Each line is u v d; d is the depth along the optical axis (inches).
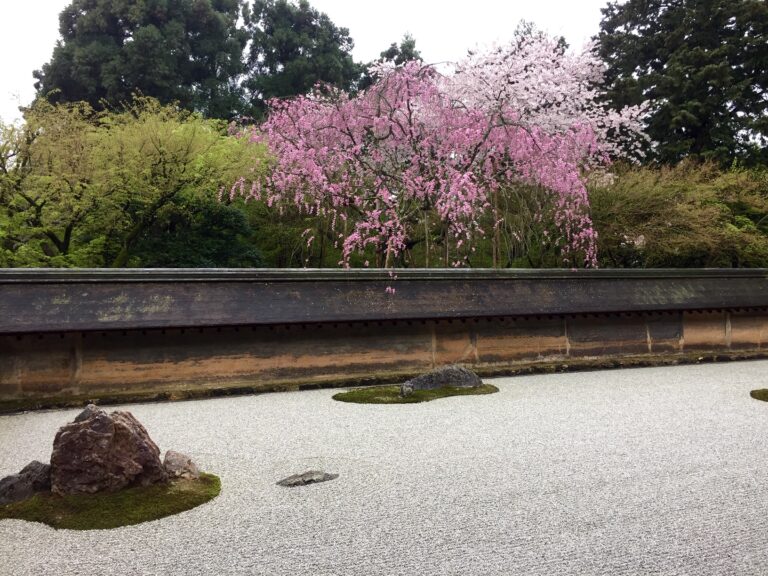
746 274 499.5
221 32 1114.7
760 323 499.8
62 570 122.8
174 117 570.6
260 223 601.6
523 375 402.6
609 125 626.8
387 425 252.1
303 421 265.4
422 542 133.8
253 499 164.4
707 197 596.4
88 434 162.9
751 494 162.2
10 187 475.5
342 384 368.2
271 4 1206.9
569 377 390.0
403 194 480.4
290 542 135.1
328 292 381.1
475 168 475.2
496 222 474.0
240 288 364.8
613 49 1012.5
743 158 838.5
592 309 430.6
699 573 117.8
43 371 327.3
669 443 215.9
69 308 325.7
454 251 532.1
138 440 169.0
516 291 422.6
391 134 480.1
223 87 1118.4
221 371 356.8
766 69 870.4
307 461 201.5
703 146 851.4
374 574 119.0
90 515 149.6
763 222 635.5
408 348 397.7
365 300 384.8
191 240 535.2
